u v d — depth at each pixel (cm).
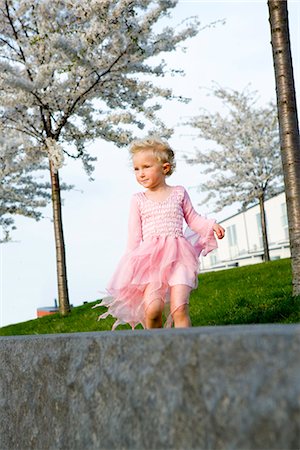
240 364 111
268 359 105
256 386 106
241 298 720
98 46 1086
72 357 177
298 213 636
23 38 1143
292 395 98
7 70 1055
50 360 191
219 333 118
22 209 1595
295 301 605
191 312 761
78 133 1226
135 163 387
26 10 1127
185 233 393
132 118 1223
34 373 204
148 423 137
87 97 1159
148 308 346
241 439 108
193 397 123
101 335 165
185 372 126
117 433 149
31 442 204
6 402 230
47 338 196
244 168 1912
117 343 153
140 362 142
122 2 998
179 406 126
